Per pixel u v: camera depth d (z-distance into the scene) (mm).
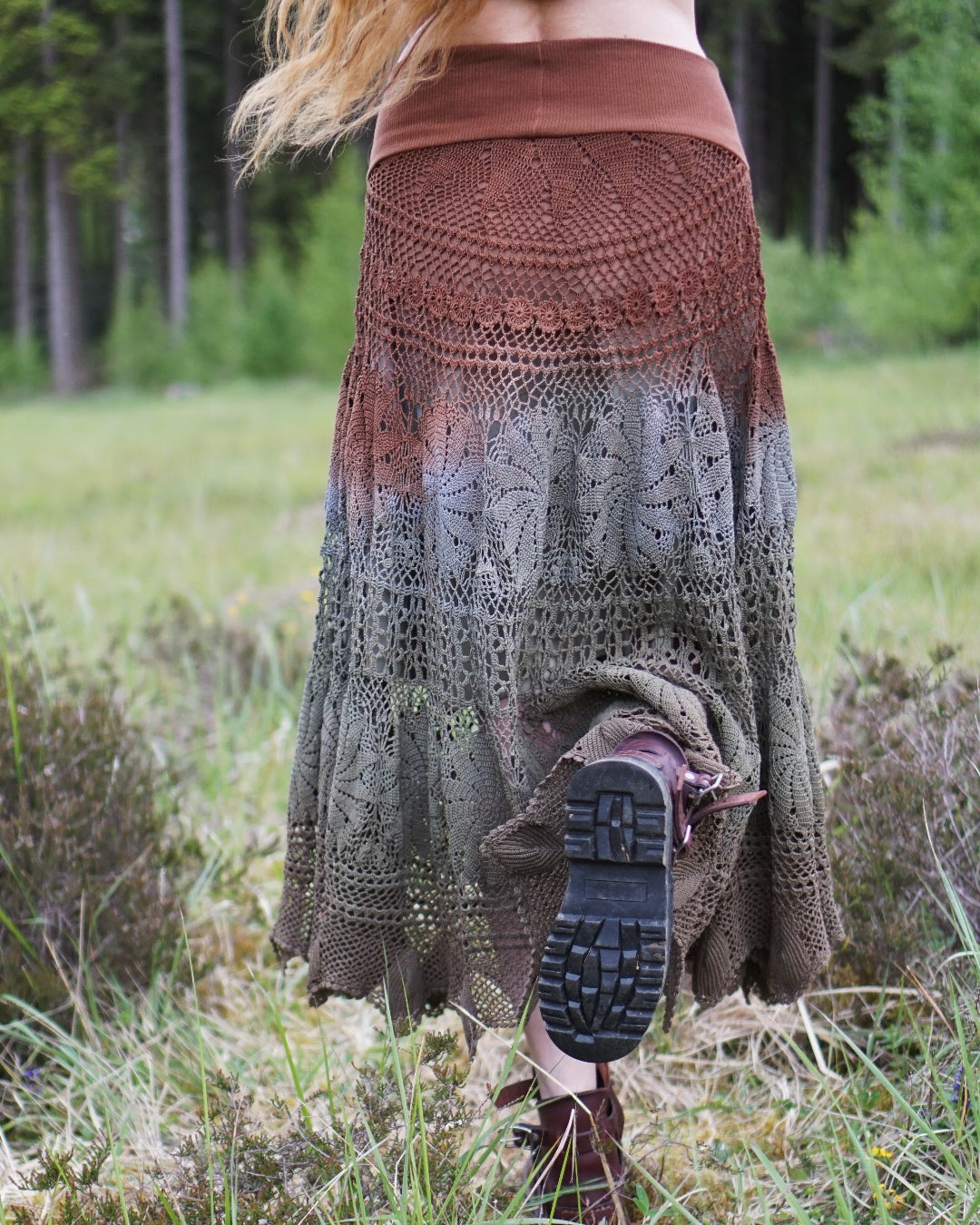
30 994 2613
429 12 1722
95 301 42094
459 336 1722
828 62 28703
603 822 1444
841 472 8570
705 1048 2463
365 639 1826
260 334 30625
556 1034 1476
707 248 1720
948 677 3094
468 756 1748
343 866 1845
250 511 10188
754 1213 1931
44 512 11234
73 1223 1810
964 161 15844
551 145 1706
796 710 1840
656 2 1757
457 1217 1773
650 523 1716
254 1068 2525
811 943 1882
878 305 17953
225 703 4461
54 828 2734
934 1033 2268
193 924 3098
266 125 2057
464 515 1729
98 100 31547
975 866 2432
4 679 3051
